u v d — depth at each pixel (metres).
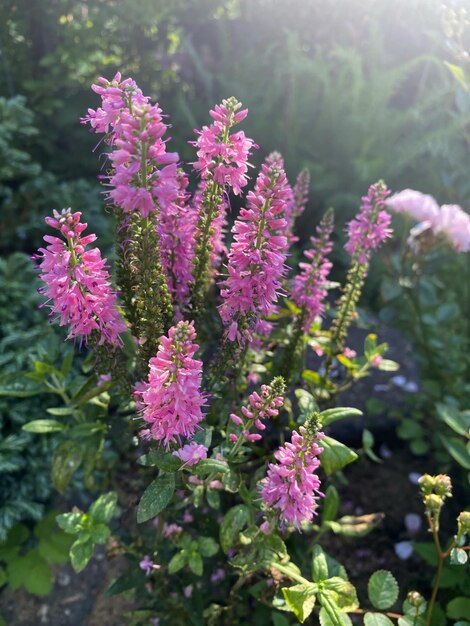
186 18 0.73
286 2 0.70
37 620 0.37
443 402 0.47
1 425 0.40
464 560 0.26
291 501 0.22
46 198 0.58
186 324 0.20
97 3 0.64
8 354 0.42
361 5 0.67
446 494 0.27
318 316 0.33
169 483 0.23
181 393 0.20
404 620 0.26
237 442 0.24
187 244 0.26
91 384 0.29
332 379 0.38
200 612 0.29
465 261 0.62
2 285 0.47
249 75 0.69
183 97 0.67
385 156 0.64
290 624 0.34
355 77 0.62
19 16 0.62
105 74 0.68
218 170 0.23
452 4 0.42
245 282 0.23
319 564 0.24
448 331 0.54
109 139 0.22
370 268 0.59
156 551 0.29
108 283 0.23
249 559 0.25
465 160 0.62
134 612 0.32
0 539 0.37
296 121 0.64
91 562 0.40
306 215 0.65
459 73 0.38
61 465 0.30
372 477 0.46
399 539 0.42
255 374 0.31
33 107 0.63
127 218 0.24
